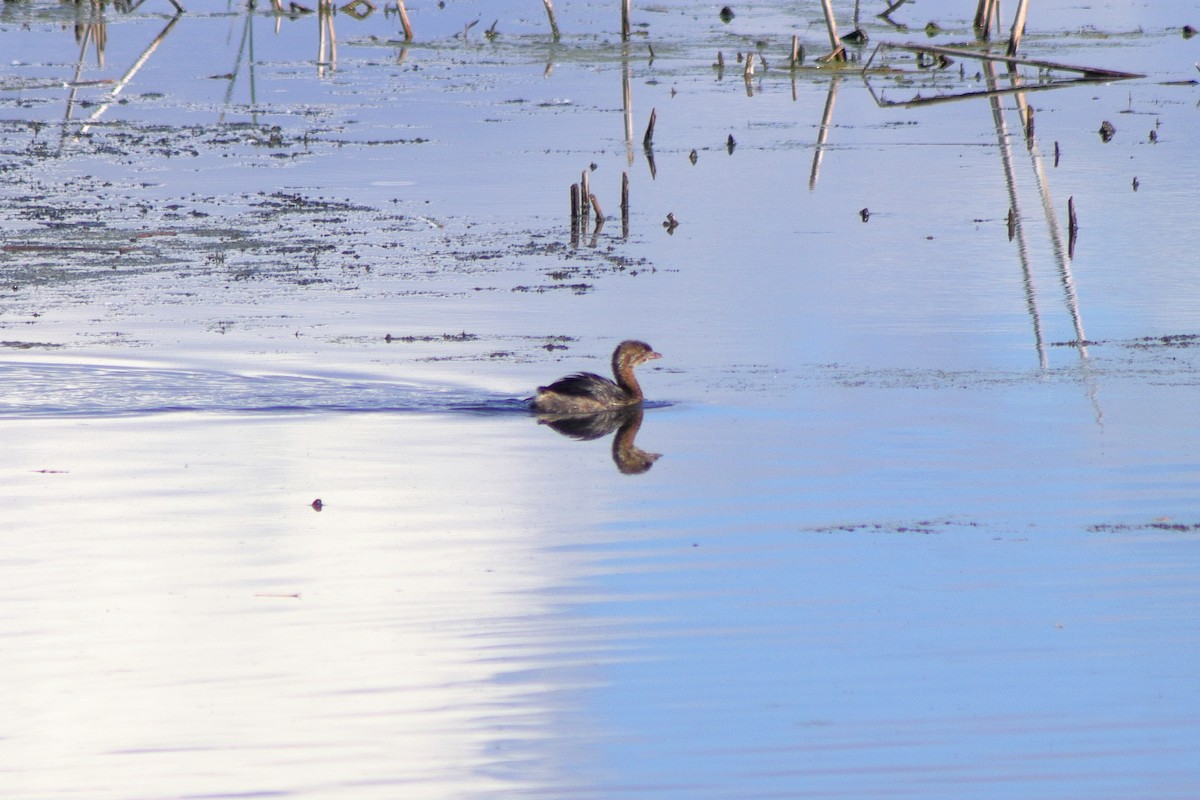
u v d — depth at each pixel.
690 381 26.88
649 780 13.59
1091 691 15.23
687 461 22.78
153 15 80.06
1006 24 73.88
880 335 29.44
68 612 17.44
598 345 28.92
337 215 40.34
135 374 26.92
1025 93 59.03
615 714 14.87
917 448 23.06
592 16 80.19
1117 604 17.36
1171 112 54.19
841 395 25.78
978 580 18.09
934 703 15.03
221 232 38.38
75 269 34.72
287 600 17.73
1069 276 33.66
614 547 19.34
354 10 80.88
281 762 14.08
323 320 30.58
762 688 15.34
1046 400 25.27
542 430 24.41
